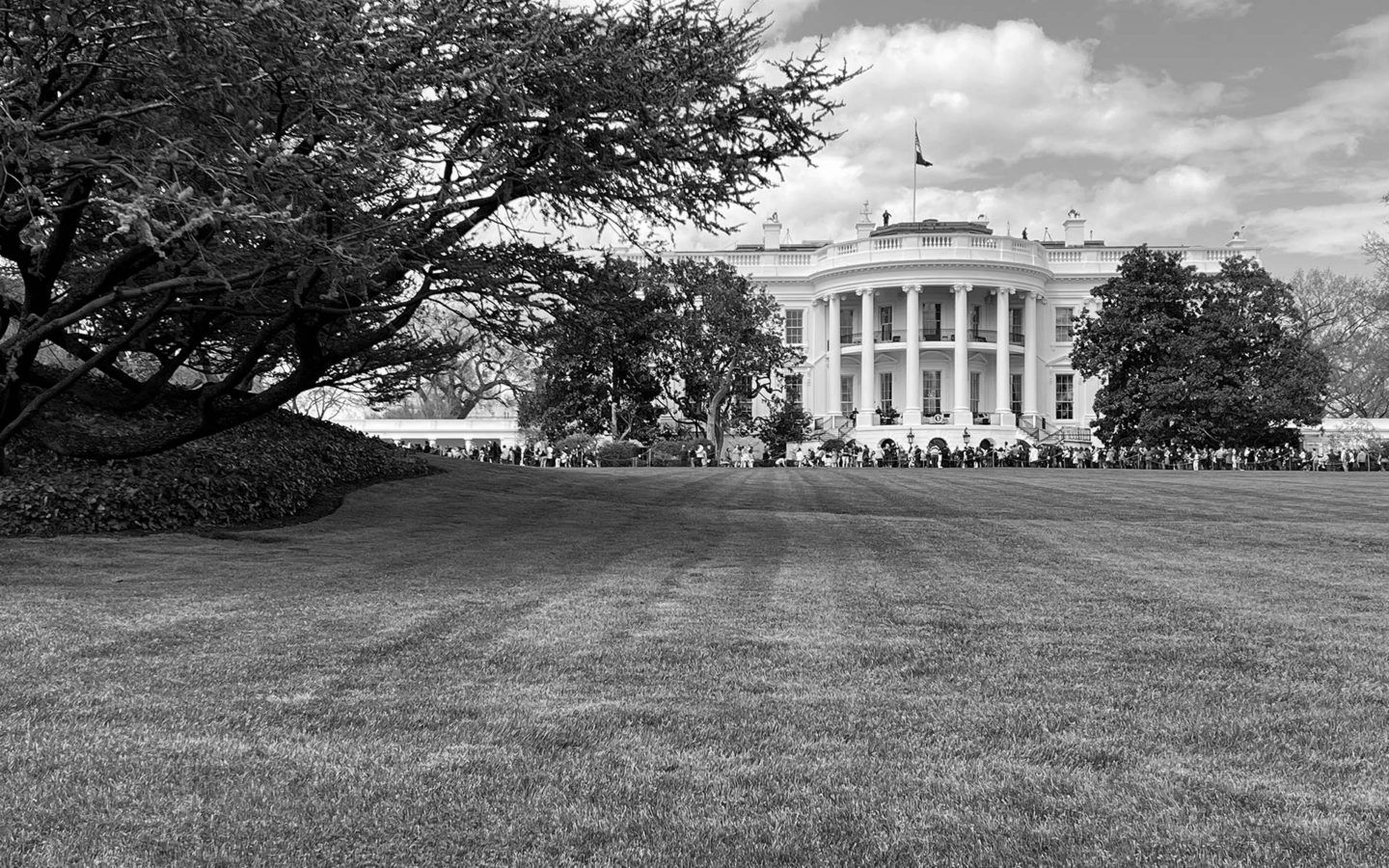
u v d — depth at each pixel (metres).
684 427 54.16
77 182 11.56
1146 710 5.77
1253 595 9.83
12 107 10.19
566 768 4.77
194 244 10.30
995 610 8.89
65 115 11.03
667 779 4.63
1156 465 47.97
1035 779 4.66
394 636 7.57
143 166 10.03
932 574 11.31
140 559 11.46
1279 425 49.81
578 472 30.62
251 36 9.70
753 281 63.78
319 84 10.07
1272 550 13.88
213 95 10.27
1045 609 9.00
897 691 6.16
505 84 11.05
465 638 7.52
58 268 12.89
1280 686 6.29
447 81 11.35
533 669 6.61
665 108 12.38
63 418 17.20
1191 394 47.66
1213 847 3.94
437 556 12.59
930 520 18.47
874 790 4.51
